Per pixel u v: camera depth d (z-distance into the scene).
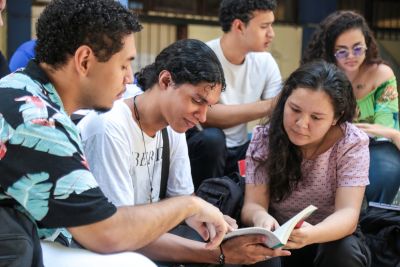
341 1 6.60
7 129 1.65
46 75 1.80
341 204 2.50
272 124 2.59
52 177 1.65
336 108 2.45
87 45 1.74
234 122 3.41
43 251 1.79
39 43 1.79
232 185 2.64
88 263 1.73
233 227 2.28
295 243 2.25
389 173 3.29
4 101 1.69
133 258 1.76
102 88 1.80
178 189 2.50
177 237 2.27
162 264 2.25
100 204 1.70
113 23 1.73
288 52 6.32
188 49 2.12
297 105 2.43
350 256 2.40
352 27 3.50
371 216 2.79
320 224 2.35
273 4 3.49
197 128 3.36
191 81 2.08
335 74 2.44
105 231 1.71
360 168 2.53
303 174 2.60
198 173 3.34
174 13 5.80
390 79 3.58
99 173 2.16
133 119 2.26
